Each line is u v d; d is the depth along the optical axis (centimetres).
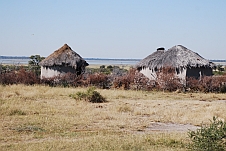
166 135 1095
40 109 1566
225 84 2916
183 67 2955
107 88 2956
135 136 1076
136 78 2902
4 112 1418
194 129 1248
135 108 1736
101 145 933
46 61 3216
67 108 1639
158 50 3431
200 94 2661
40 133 1099
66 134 1098
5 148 888
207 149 904
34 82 2891
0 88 2373
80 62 3225
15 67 3681
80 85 2961
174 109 1734
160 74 2919
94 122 1324
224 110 1722
